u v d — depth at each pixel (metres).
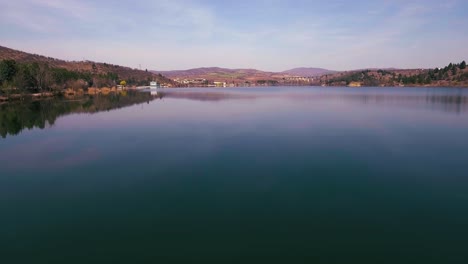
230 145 28.17
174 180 19.33
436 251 11.76
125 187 18.31
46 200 16.69
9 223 14.28
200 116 49.69
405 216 14.37
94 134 34.88
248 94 126.06
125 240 12.77
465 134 32.31
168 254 11.80
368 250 11.88
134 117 49.31
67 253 11.92
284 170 20.88
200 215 14.73
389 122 40.88
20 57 172.38
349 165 21.77
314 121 42.31
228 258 11.51
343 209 15.13
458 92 117.44
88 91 121.50
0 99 69.75
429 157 23.61
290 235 12.96
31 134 35.22
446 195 16.58
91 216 14.84
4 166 22.88
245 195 16.89
